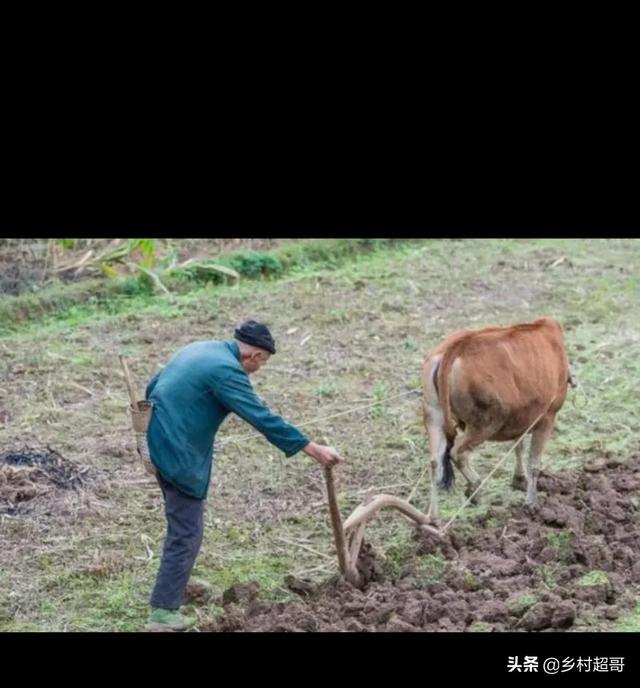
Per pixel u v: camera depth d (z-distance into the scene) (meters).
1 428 15.43
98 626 11.38
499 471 14.72
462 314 19.58
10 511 13.36
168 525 11.23
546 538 12.56
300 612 11.23
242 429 15.62
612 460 14.77
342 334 18.67
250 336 11.35
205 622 11.20
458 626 10.99
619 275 21.41
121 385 16.78
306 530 13.27
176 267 20.52
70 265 20.66
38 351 17.70
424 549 12.55
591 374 17.33
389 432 15.62
